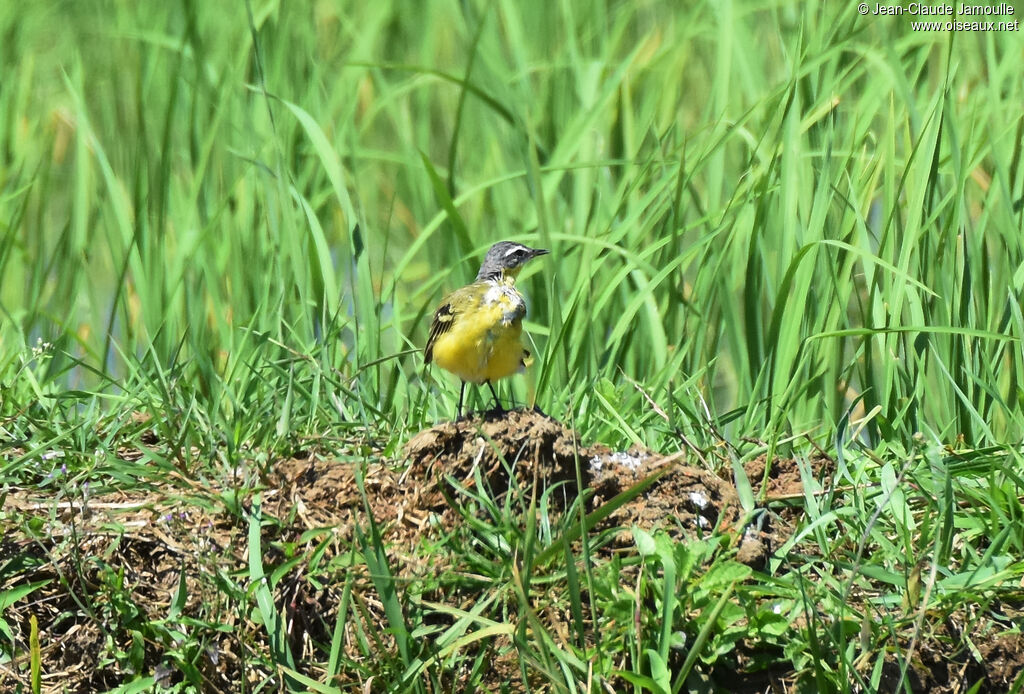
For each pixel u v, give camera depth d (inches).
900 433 426.6
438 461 370.3
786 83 544.4
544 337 539.2
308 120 523.8
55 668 337.1
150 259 534.0
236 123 623.5
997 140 491.8
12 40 757.9
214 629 332.5
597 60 621.9
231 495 360.5
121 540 353.1
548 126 637.9
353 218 502.0
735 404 504.4
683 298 497.0
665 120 636.7
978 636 340.2
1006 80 609.9
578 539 343.9
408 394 470.6
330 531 353.4
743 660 328.5
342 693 324.8
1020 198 481.1
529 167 522.9
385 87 661.9
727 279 512.4
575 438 365.7
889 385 430.3
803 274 461.4
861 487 374.6
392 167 730.8
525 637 322.3
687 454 400.8
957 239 452.4
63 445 393.4
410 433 415.5
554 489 365.4
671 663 324.5
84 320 609.0
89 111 716.0
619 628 324.5
